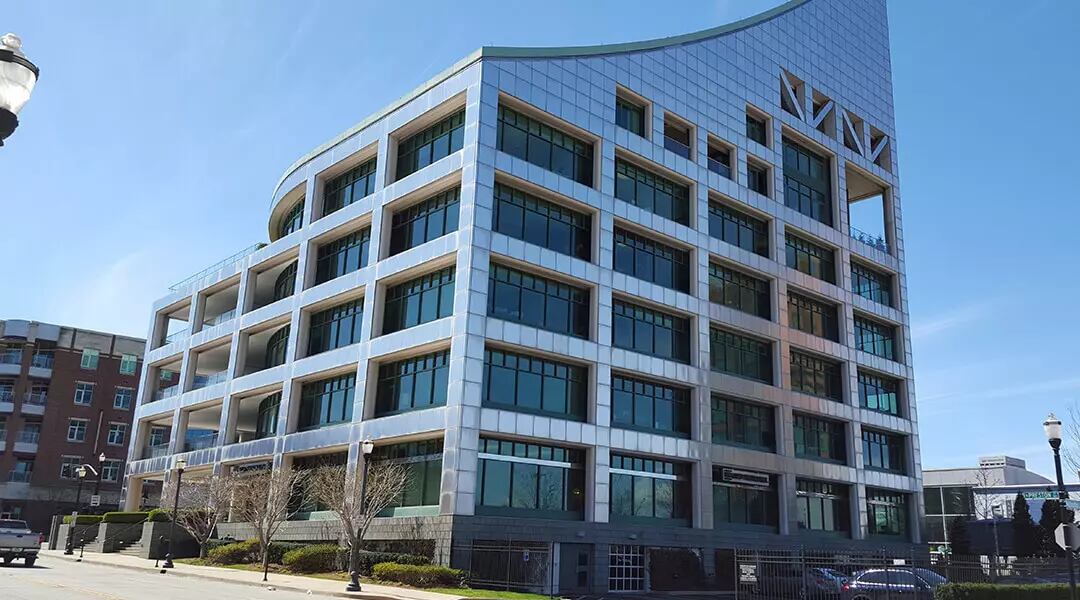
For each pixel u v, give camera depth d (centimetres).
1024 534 6656
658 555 4231
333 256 4959
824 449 5441
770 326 5225
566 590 3825
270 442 4822
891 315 6197
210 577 3375
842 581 3116
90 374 8925
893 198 6531
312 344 4909
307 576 3562
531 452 3966
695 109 5166
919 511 5919
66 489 8488
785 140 5881
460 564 3509
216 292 6300
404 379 4156
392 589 3036
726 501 4750
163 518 4991
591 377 4225
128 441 8962
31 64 800
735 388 4891
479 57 4188
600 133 4566
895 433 6003
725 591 4256
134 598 2203
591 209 4438
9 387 8588
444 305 4022
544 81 4381
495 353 3925
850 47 6625
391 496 3719
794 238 5688
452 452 3641
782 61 5944
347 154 4972
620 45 4825
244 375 5334
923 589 2859
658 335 4678
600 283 4356
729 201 5228
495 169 4062
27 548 3622
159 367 6781
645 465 4431
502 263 4044
